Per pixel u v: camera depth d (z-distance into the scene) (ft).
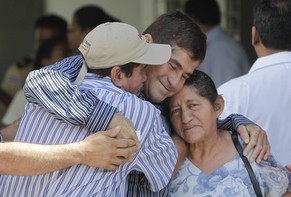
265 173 19.66
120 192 17.61
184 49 19.01
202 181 19.71
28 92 17.76
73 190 17.20
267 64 23.67
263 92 23.41
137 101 17.84
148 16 48.78
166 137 18.25
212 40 38.65
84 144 17.07
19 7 50.42
